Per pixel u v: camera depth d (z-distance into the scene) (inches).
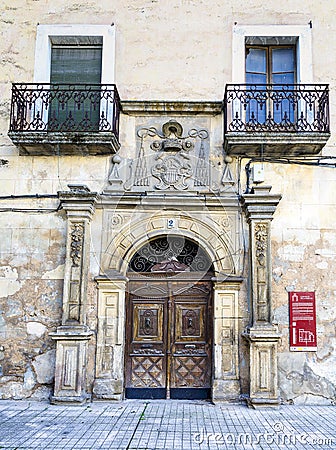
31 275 307.9
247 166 316.2
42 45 333.1
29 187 317.4
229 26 335.6
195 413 269.0
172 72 331.0
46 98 320.5
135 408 279.0
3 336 302.0
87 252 302.5
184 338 309.0
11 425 243.4
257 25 334.0
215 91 327.9
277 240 308.5
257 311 292.8
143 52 333.4
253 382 284.4
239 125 307.6
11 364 299.1
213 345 300.5
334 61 330.0
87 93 315.9
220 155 320.2
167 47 334.0
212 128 323.9
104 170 319.0
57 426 242.1
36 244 311.0
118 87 328.8
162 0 340.2
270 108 332.8
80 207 300.4
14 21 339.0
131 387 304.2
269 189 306.2
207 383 303.9
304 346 297.1
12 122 317.4
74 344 289.1
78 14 339.3
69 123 313.3
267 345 287.9
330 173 316.2
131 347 308.0
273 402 279.9
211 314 308.8
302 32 331.9
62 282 306.3
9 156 321.7
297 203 313.0
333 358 296.8
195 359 307.0
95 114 331.6
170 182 313.3
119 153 320.5
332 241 309.0
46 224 313.0
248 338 289.4
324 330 299.7
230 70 330.0
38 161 320.5
